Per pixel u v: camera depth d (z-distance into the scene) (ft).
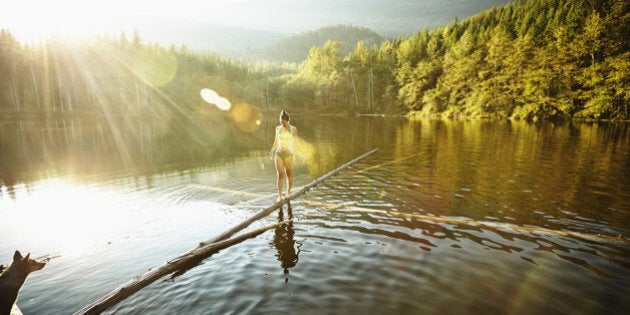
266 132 100.32
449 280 11.89
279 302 10.73
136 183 29.84
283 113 22.71
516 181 27.58
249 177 31.32
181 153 50.16
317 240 15.74
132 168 37.63
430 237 15.89
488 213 19.40
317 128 104.53
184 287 11.92
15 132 99.45
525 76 142.31
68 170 37.22
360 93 284.41
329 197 23.56
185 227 18.30
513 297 10.80
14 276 10.98
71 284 12.50
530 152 43.93
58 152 53.21
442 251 14.28
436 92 197.98
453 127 98.27
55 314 10.63
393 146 53.36
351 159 40.57
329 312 10.12
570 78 125.39
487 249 14.44
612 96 112.78
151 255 14.92
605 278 11.95
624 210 19.70
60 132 98.22
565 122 112.98
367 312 10.09
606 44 123.85
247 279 12.28
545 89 132.87
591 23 127.65
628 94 107.86
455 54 208.64
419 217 18.88
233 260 13.89
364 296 10.96
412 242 15.31
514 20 237.86
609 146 49.06
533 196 22.94
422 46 273.95
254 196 24.38
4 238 17.49
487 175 30.09
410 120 156.15
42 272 13.43
